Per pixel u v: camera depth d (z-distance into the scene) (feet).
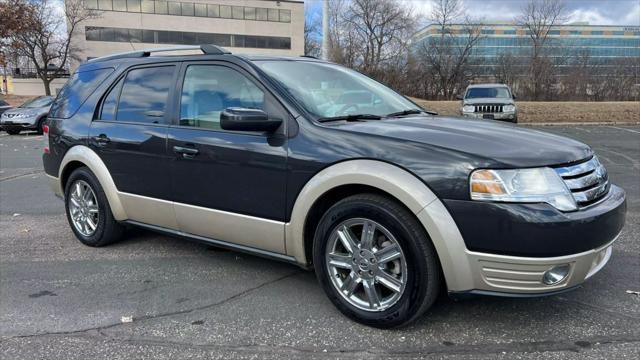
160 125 13.32
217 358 9.37
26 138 56.08
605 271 13.07
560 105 81.05
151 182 13.52
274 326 10.55
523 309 11.03
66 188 16.28
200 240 13.04
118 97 14.83
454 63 132.57
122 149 14.10
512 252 8.83
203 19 207.51
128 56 15.30
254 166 11.34
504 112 53.36
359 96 13.12
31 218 19.71
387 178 9.55
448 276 9.32
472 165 9.09
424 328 10.28
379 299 10.26
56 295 12.24
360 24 138.41
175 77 13.42
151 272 13.67
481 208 8.92
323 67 13.83
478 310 11.00
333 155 10.28
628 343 9.59
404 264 9.68
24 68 190.80
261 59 12.70
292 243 11.12
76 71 16.96
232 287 12.59
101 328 10.56
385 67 130.41
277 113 11.30
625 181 25.49
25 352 9.64
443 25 136.67
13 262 14.60
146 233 17.33
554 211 8.86
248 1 212.23
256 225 11.56
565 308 11.05
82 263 14.46
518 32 140.46
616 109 77.61
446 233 9.13
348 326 10.50
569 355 9.21
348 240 10.47
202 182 12.34
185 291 12.38
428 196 9.24
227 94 12.28
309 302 11.68
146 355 9.50
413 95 130.21
